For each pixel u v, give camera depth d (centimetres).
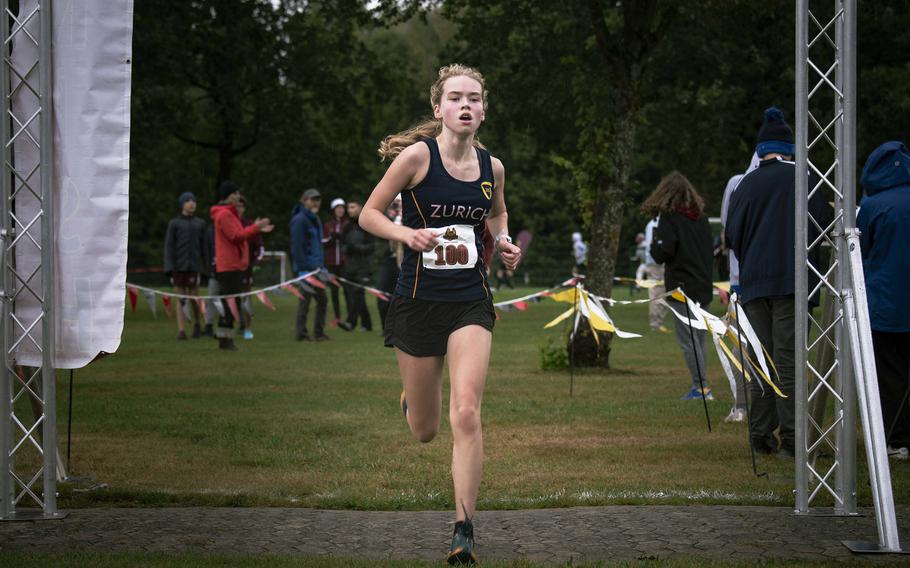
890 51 2450
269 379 1299
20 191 617
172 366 1463
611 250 1436
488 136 2286
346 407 1055
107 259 614
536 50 1977
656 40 1446
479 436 515
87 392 1174
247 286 1978
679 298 819
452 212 528
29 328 609
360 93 3559
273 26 3147
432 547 534
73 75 608
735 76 2541
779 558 507
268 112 3297
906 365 795
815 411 703
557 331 2233
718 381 1291
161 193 4350
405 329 534
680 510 610
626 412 1013
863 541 542
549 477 711
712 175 3192
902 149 789
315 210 1922
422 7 1772
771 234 767
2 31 599
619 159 1435
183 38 2922
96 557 497
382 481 701
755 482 692
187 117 3300
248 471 736
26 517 595
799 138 614
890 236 771
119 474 725
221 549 527
